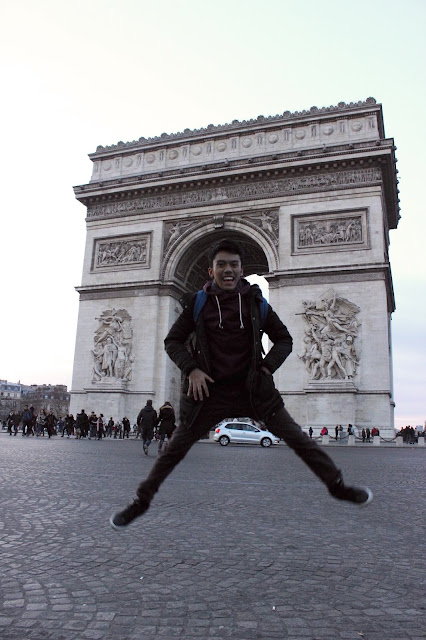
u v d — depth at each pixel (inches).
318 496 661.9
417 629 238.4
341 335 2449.6
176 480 812.0
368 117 2726.4
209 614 253.4
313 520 502.3
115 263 3004.4
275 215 2753.4
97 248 3075.8
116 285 2915.8
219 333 247.8
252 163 2780.5
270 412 242.4
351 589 294.4
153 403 2723.9
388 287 2753.4
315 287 2566.4
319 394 2388.0
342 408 2346.2
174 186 2945.4
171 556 359.6
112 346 2829.7
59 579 301.4
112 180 3075.8
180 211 2935.5
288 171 2738.7
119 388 2719.0
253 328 246.7
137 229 3006.9
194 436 251.4
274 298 2664.9
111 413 2714.1
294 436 241.4
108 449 1587.1
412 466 1175.0
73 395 2859.3
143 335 2819.9
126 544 390.9
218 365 247.8
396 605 269.3
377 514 540.4
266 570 329.7
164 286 2874.0
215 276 254.7
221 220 2834.6
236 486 750.5
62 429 2869.1
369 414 2353.6
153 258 2920.8
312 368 2450.8
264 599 276.1
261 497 645.9
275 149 2854.3
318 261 2600.9
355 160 2613.2
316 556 366.6
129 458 1240.2
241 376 247.4
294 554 371.2
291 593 286.2
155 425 1466.5
